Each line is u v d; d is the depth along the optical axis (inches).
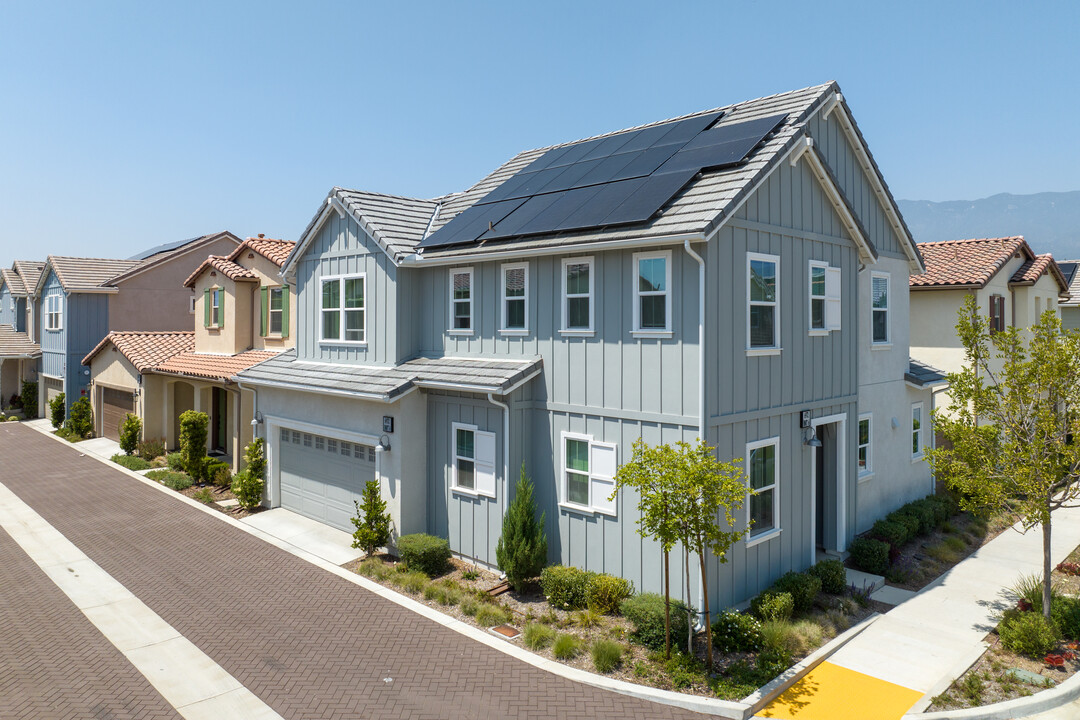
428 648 426.9
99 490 818.2
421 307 659.4
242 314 937.5
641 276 488.1
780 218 524.4
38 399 1456.7
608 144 681.6
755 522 506.3
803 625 447.2
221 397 979.3
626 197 522.9
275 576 547.8
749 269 494.6
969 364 858.8
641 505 398.6
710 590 457.7
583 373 523.2
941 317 887.1
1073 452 424.2
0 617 466.6
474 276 609.0
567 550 536.7
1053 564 581.3
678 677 383.2
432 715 354.0
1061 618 440.8
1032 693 374.3
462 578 546.0
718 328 466.0
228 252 1386.6
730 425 478.0
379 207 691.4
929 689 384.5
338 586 527.8
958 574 564.1
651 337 481.1
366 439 624.4
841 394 599.8
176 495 795.4
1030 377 434.0
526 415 553.3
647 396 483.5
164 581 535.2
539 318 554.6
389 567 560.1
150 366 1001.5
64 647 424.5
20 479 874.8
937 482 830.5
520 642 437.1
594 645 420.5
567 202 571.5
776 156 491.8
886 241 697.0
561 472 538.3
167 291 1323.8
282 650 422.9
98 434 1189.1
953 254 954.1
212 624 458.6
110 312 1269.7
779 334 523.2
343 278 703.1
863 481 639.1
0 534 649.6
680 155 562.9
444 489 597.6
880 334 684.1
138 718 348.8
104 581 534.0
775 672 393.7
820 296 573.3
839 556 597.6
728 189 470.9
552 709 360.8
